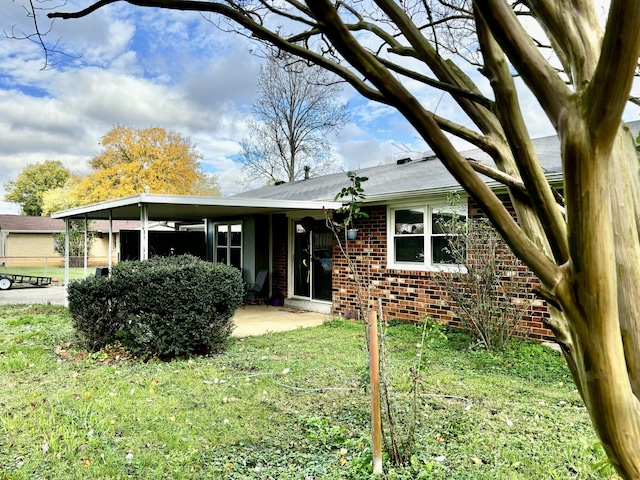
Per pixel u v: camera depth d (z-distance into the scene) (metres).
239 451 3.21
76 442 3.29
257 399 4.21
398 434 3.34
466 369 5.18
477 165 0.97
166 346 5.63
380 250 8.49
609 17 0.54
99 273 10.11
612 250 0.59
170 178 25.77
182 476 2.86
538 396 4.29
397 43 1.25
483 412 3.87
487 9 0.66
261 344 6.53
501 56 0.81
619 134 0.78
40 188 42.62
